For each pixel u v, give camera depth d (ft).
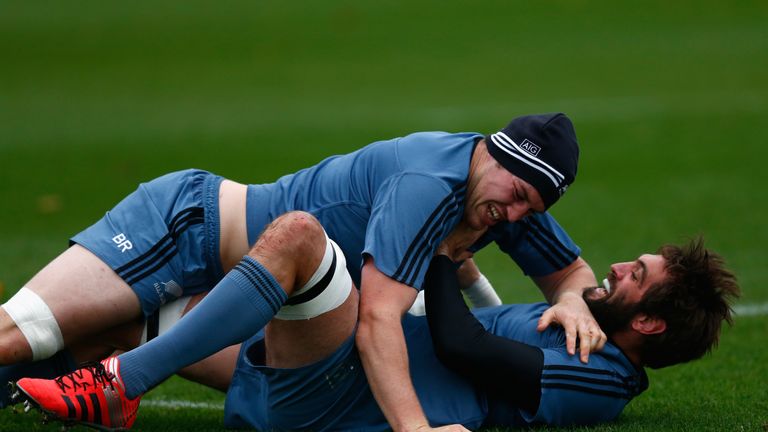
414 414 43.78
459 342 46.65
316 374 46.83
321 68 237.25
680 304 48.06
